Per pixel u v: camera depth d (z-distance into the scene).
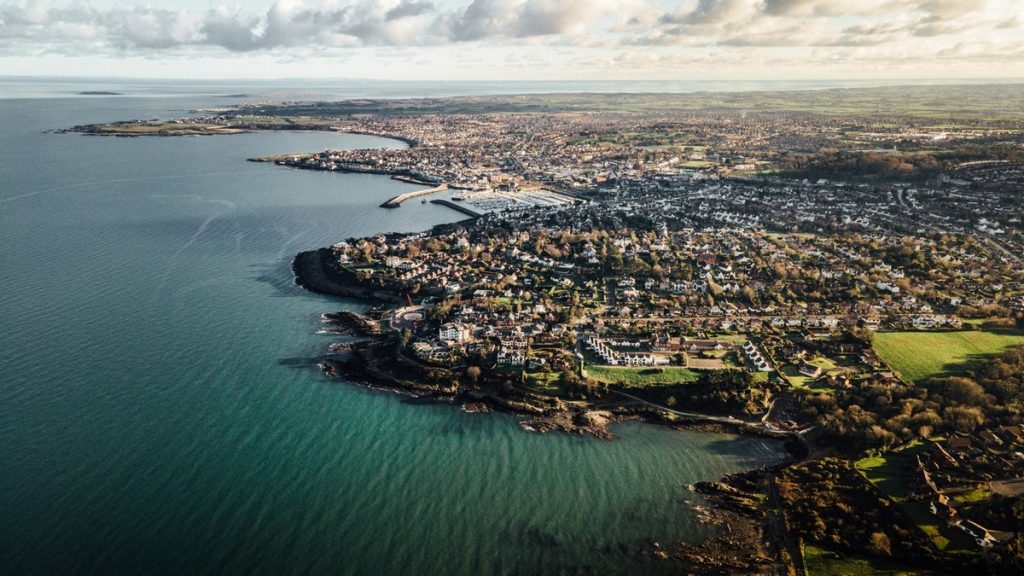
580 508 177.12
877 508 168.75
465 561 158.00
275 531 165.00
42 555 153.38
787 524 167.75
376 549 160.88
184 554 156.00
